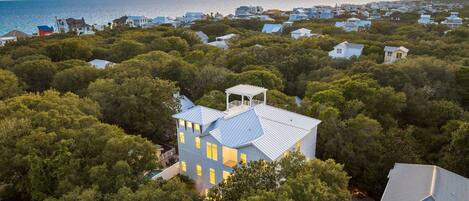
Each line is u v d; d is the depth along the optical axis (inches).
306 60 3206.2
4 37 5866.1
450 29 4766.2
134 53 3772.1
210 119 1581.0
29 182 1381.6
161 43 4077.3
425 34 4453.7
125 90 2203.5
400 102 2137.1
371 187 1604.3
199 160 1600.6
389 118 2032.5
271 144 1371.8
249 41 4104.3
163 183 1270.9
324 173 1112.2
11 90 2345.0
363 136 1702.8
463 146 1515.7
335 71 2849.4
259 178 1045.8
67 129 1535.4
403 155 1581.0
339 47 3444.9
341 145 1699.1
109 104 2174.0
